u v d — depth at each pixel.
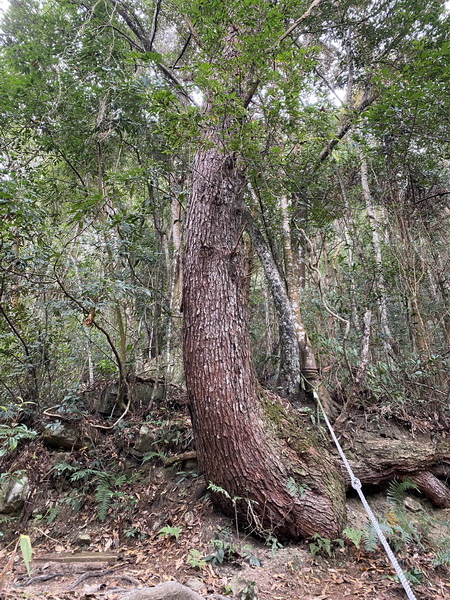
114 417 4.62
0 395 4.48
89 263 4.98
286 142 3.44
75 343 5.57
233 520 3.26
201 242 3.62
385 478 3.73
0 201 3.40
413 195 5.86
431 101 3.98
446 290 5.90
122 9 5.84
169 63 6.25
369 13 6.16
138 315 5.50
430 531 3.39
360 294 5.45
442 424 4.25
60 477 4.01
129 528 3.50
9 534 3.64
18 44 5.05
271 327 6.74
